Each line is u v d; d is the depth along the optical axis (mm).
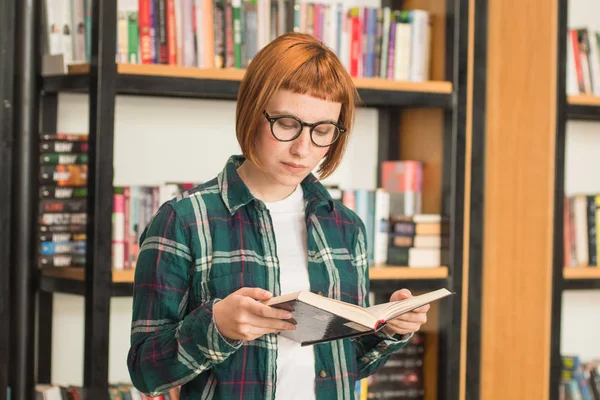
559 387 2604
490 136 2527
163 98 2584
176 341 1229
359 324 1128
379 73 2520
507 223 2543
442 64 2547
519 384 2557
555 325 2582
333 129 1358
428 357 2586
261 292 1162
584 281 2631
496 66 2529
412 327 1380
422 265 2512
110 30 2111
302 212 1435
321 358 1374
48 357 2457
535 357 2561
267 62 1307
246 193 1364
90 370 2102
